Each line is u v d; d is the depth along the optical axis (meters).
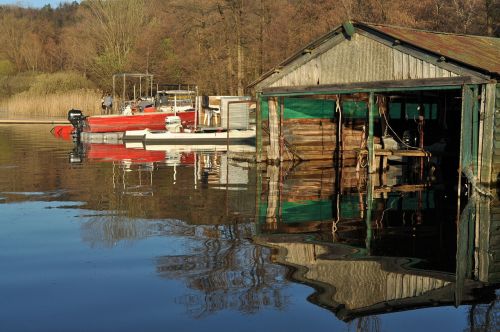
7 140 34.34
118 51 58.94
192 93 38.22
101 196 13.83
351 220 11.09
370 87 17.64
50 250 8.72
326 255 8.42
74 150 28.02
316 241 9.32
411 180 17.64
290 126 23.00
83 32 66.06
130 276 7.43
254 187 15.67
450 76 15.43
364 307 6.30
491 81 14.47
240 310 6.21
